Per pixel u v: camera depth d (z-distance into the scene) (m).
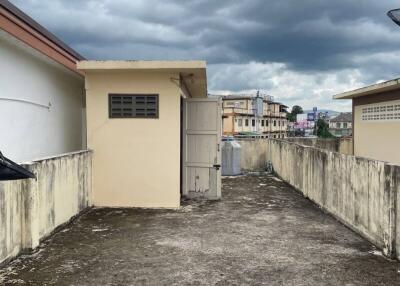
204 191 9.47
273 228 6.79
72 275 4.59
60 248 5.59
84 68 7.83
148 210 8.19
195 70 8.00
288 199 9.64
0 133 6.30
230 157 14.27
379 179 5.58
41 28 6.92
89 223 7.05
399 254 5.05
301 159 10.29
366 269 4.82
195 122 9.38
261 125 63.19
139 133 8.38
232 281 4.45
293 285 4.34
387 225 5.25
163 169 8.39
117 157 8.43
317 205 8.69
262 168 15.98
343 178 7.07
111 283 4.38
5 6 5.45
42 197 5.80
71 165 7.09
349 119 73.31
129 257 5.24
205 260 5.14
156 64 7.77
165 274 4.65
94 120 8.40
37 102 7.67
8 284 4.32
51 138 8.43
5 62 6.38
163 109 8.33
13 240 5.05
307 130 50.00
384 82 11.46
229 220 7.37
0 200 4.68
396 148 12.10
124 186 8.45
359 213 6.34
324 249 5.62
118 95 8.37
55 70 8.60
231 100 62.16
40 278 4.50
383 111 13.09
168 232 6.50
